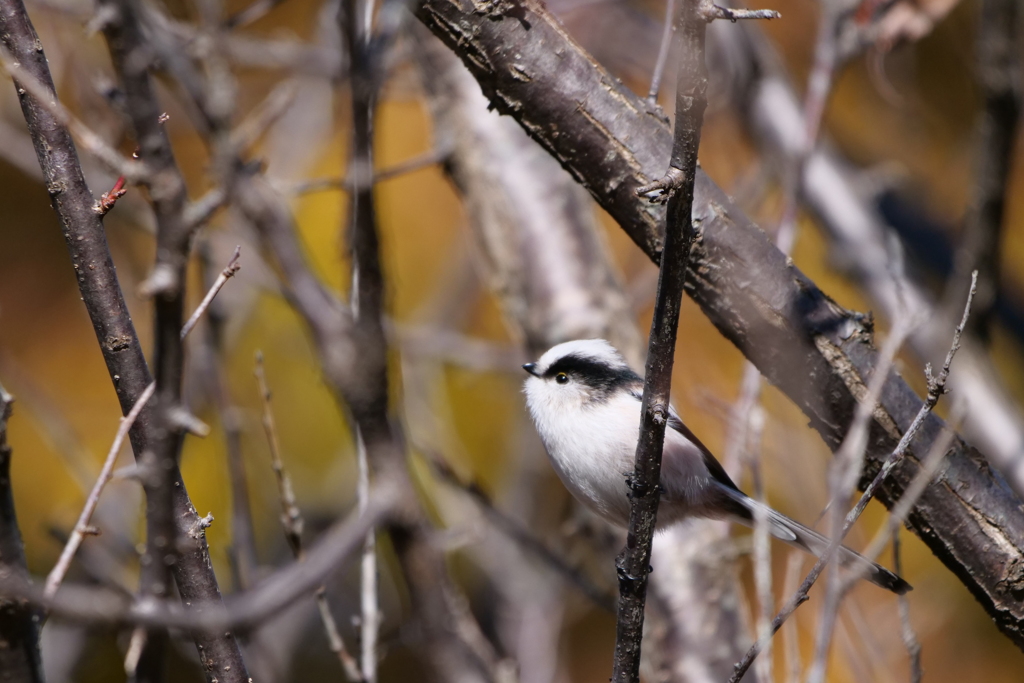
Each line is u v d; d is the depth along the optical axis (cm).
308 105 1098
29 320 1095
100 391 1086
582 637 1072
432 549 379
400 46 992
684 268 419
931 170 1414
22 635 391
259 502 1017
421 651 391
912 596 970
